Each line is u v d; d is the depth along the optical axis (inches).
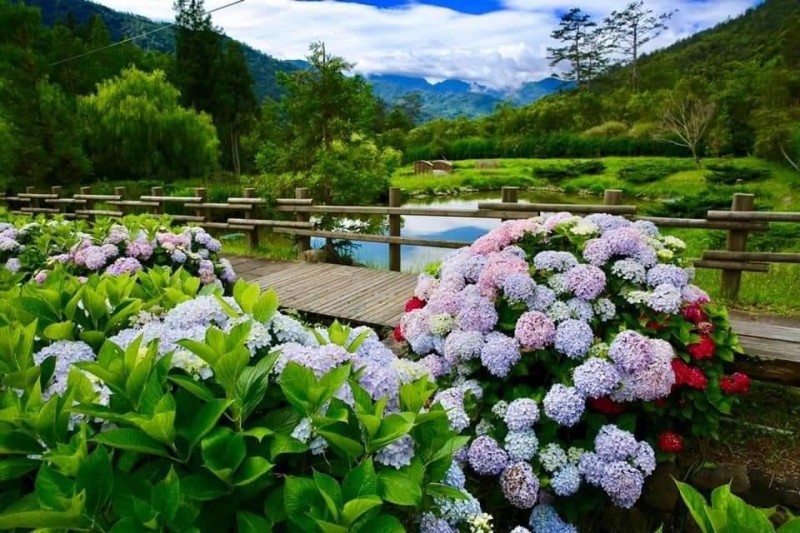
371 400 44.4
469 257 100.1
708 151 914.7
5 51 559.8
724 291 151.3
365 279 194.4
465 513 46.5
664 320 85.0
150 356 39.6
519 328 81.5
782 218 141.0
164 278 70.5
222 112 1021.8
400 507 41.1
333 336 52.6
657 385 74.2
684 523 81.8
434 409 46.0
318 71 314.0
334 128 312.3
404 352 105.1
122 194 341.1
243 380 39.8
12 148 535.8
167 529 32.4
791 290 156.4
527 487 71.2
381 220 315.6
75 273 132.6
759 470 84.6
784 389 103.7
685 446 88.5
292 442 37.0
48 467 32.9
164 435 34.5
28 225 156.8
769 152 729.6
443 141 1432.1
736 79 946.1
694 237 282.7
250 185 330.3
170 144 754.8
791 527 31.9
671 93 1005.2
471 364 84.4
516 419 75.3
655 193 695.1
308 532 33.1
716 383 81.7
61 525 30.2
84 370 41.0
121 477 34.5
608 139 1137.4
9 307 55.6
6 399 39.7
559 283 87.3
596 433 77.5
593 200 697.6
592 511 81.9
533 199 720.3
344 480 35.4
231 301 55.1
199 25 1003.9
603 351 78.0
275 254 257.0
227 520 35.7
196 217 288.5
